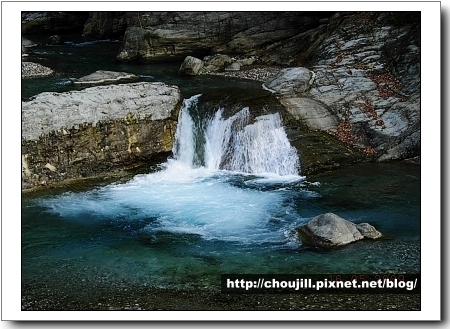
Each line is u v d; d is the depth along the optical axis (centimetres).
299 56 2489
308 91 1980
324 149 1734
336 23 2436
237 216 1402
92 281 1117
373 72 2075
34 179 1537
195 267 1162
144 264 1180
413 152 1744
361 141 1797
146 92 1728
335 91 1964
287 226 1344
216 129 1786
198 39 2630
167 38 2597
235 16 2638
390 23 2255
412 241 1259
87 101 1617
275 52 2577
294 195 1524
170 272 1146
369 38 2247
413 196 1501
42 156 1542
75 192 1535
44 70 2338
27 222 1370
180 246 1255
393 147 1755
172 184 1611
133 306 1021
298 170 1673
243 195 1530
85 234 1315
